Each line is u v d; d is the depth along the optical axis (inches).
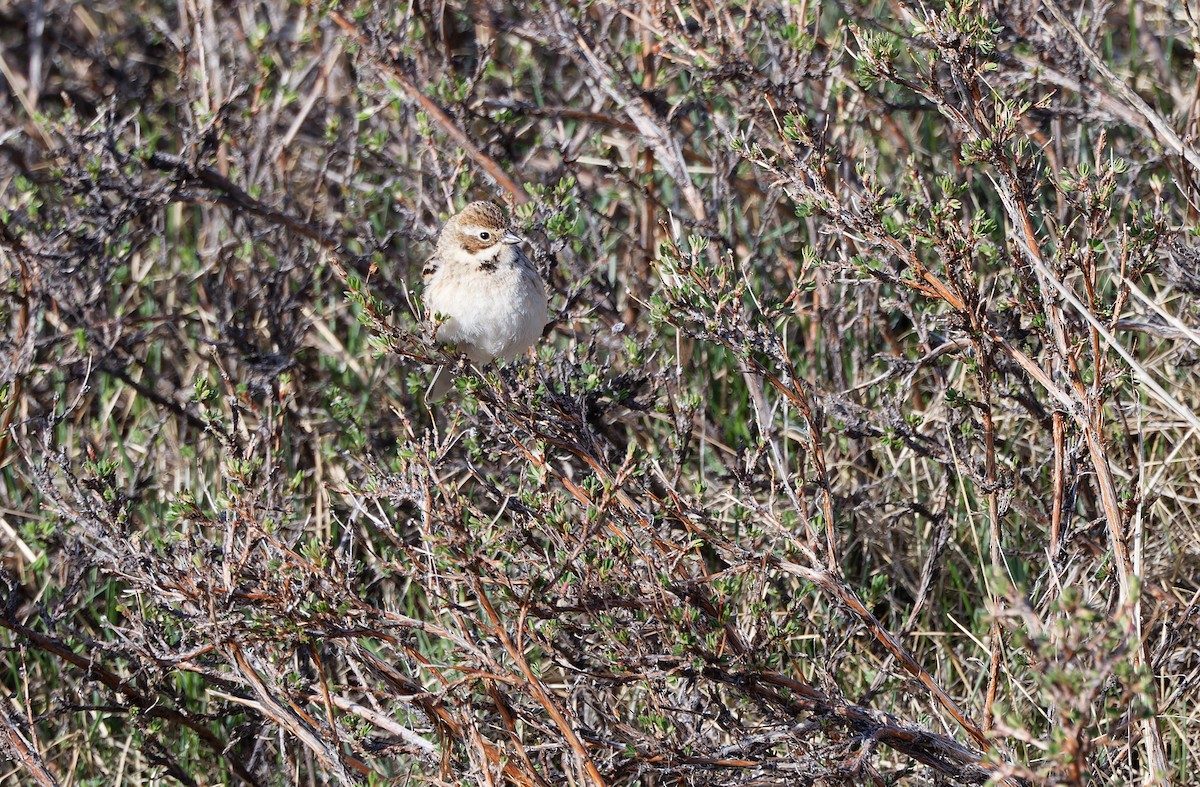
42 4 871.1
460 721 432.8
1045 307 444.5
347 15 625.0
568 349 551.2
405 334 438.9
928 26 438.0
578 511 499.2
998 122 429.7
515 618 430.9
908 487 582.6
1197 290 522.0
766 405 538.6
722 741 481.1
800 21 552.1
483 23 642.8
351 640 450.9
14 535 583.8
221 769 529.3
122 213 601.3
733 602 453.4
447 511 409.1
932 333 565.6
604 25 619.2
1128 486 481.7
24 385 622.5
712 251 595.2
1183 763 462.0
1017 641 415.8
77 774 549.3
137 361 664.4
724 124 582.2
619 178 617.3
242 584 446.6
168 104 847.7
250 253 646.5
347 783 432.8
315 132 776.9
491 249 531.5
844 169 586.6
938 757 434.0
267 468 521.0
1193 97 565.6
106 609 569.6
